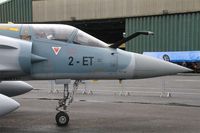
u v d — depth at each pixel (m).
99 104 13.98
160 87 20.80
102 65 9.67
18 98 16.05
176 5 35.69
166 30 36.44
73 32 9.93
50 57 9.72
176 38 35.91
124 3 38.53
